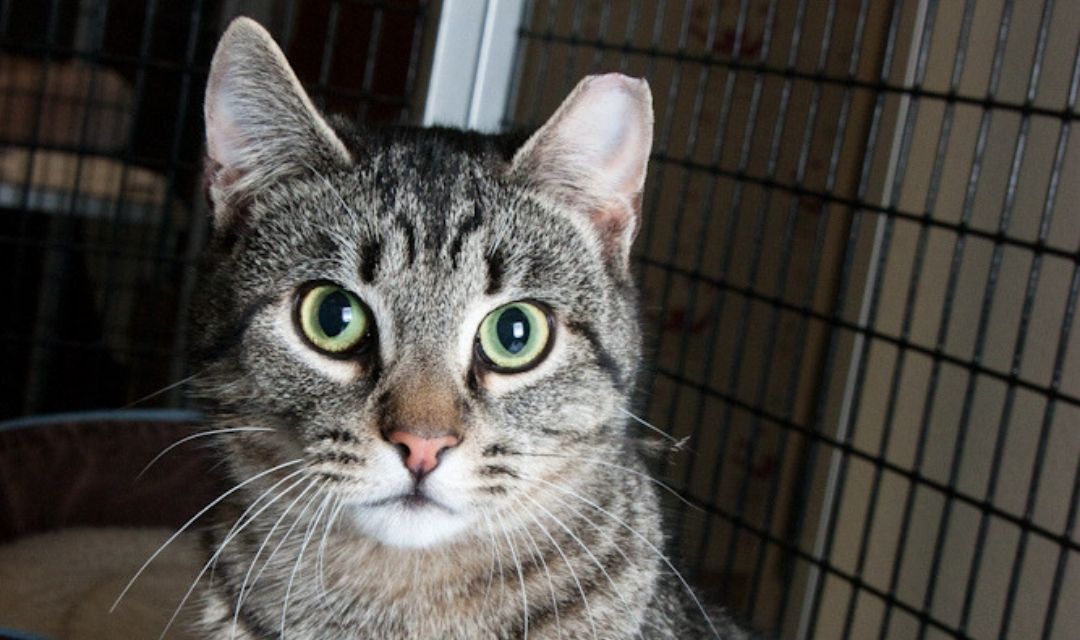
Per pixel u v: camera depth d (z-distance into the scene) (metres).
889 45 0.60
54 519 0.71
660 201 0.86
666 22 0.84
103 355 0.83
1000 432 0.55
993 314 0.66
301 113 0.50
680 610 0.54
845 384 0.75
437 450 0.47
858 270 0.75
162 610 0.64
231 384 0.50
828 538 0.61
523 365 0.49
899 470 0.59
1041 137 0.64
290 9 0.72
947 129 0.59
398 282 0.48
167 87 0.81
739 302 0.86
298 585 0.51
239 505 0.51
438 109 0.66
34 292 0.84
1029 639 0.63
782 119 0.63
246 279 0.50
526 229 0.50
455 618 0.51
